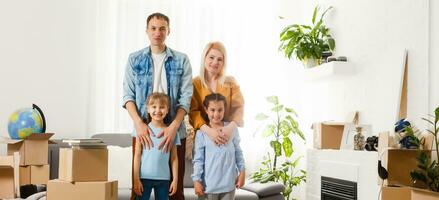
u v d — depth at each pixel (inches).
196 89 123.8
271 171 193.0
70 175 113.8
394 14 146.3
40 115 141.1
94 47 198.4
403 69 139.3
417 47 135.3
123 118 199.6
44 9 193.9
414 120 135.2
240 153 123.6
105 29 199.3
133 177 114.1
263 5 215.2
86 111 197.5
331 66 166.9
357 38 167.6
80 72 197.2
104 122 198.4
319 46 181.6
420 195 102.9
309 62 185.2
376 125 153.3
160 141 113.7
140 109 116.9
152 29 116.7
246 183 179.9
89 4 198.4
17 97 190.5
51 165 172.2
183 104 116.3
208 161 118.6
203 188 119.2
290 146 195.9
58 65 195.0
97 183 114.3
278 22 215.6
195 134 122.6
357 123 163.6
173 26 205.9
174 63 118.3
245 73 211.9
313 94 203.0
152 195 145.1
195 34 207.8
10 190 129.3
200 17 208.7
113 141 179.2
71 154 113.9
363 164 133.8
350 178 139.9
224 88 123.0
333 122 159.2
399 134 118.5
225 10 211.5
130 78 117.6
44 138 139.5
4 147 185.5
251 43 213.2
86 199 114.0
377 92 153.5
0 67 189.0
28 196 151.3
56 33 195.0
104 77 198.7
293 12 217.6
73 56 196.5
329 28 189.0
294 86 215.3
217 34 210.2
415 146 115.6
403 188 112.2
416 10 136.0
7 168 129.4
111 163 165.8
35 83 192.5
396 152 116.7
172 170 116.0
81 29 197.6
